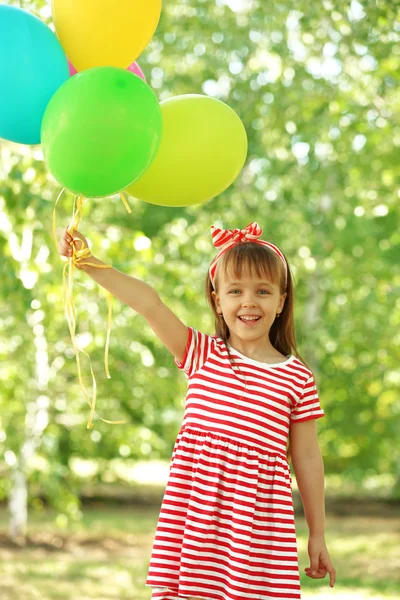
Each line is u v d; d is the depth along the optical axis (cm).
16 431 755
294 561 254
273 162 834
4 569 838
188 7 848
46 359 774
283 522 256
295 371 270
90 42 262
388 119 745
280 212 866
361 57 725
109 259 562
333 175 819
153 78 868
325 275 962
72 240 267
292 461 275
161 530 255
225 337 282
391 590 754
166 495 259
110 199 788
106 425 895
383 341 974
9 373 672
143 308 267
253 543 253
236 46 839
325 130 780
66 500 882
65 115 237
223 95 852
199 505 254
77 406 872
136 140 241
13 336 689
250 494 253
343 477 1188
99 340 659
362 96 759
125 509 1344
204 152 269
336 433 1082
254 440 258
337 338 991
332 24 704
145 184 272
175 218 812
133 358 806
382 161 761
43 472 866
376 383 1050
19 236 512
